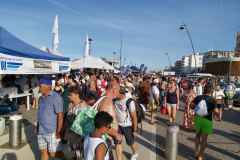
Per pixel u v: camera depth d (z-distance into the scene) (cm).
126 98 354
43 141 309
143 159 404
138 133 580
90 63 1777
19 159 386
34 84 856
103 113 207
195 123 407
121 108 353
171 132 396
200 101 397
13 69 636
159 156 424
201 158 402
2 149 429
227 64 6334
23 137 502
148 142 507
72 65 1497
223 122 757
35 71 737
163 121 750
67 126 288
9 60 618
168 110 631
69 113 289
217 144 512
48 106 298
